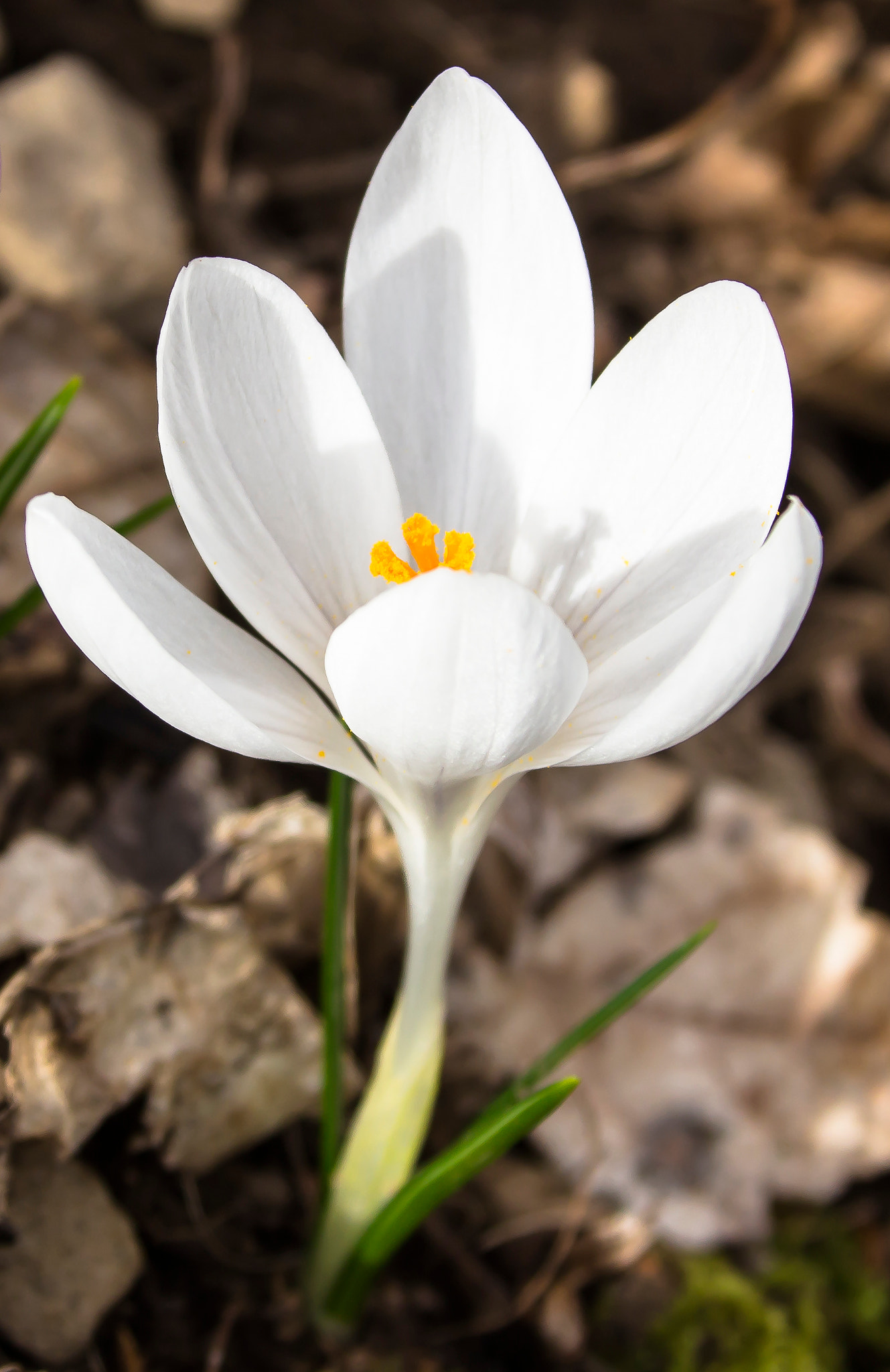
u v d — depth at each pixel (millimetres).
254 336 237
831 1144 318
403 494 250
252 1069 274
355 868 283
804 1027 325
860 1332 308
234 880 279
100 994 265
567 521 247
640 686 240
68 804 304
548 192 246
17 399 329
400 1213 256
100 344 337
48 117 358
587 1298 301
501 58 498
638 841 337
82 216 353
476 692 222
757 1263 310
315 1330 277
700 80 528
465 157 246
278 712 237
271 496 240
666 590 244
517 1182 302
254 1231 281
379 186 246
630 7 539
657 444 245
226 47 421
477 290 248
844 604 432
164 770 313
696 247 492
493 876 320
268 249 408
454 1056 307
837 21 542
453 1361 286
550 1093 244
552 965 324
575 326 248
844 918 329
